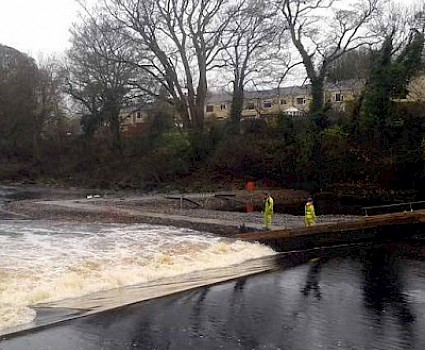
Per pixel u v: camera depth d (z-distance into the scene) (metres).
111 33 58.03
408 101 45.38
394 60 46.00
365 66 54.94
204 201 39.75
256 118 58.03
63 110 75.19
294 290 16.34
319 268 19.55
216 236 23.80
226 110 87.88
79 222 28.06
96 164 63.28
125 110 76.88
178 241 22.28
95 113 64.44
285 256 21.78
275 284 17.05
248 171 53.38
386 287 16.83
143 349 11.23
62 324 12.63
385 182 44.66
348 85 67.94
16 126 67.38
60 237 22.72
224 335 12.17
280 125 52.31
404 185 43.84
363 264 20.36
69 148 67.69
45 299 14.45
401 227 28.12
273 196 45.12
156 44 53.62
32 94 67.88
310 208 25.08
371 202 41.62
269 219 24.42
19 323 12.58
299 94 84.31
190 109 57.38
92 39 57.94
